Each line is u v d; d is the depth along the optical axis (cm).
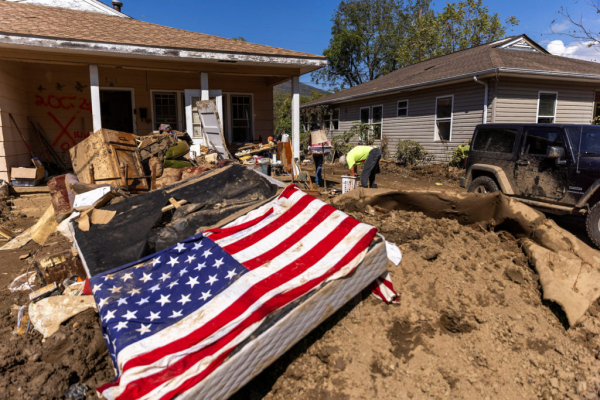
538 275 367
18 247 533
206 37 1200
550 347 312
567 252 382
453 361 291
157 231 358
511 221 434
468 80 1290
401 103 1641
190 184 441
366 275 296
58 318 304
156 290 278
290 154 811
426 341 305
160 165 789
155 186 717
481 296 344
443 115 1440
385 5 3366
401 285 343
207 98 1110
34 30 877
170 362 209
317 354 286
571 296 333
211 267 297
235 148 1337
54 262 381
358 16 3388
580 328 321
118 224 379
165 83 1263
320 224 329
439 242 404
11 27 864
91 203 465
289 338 250
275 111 4244
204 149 1101
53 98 1152
